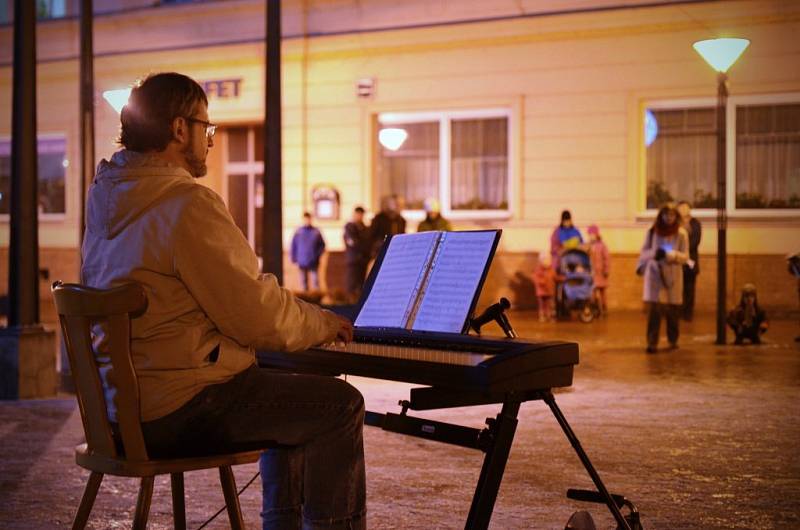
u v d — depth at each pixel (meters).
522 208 17.83
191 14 20.11
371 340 3.36
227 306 2.95
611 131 17.20
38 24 21.44
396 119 18.95
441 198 18.69
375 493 5.10
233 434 3.10
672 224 11.36
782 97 16.34
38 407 8.02
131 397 2.95
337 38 18.91
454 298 3.31
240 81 19.84
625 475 5.46
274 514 3.57
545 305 15.98
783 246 16.34
